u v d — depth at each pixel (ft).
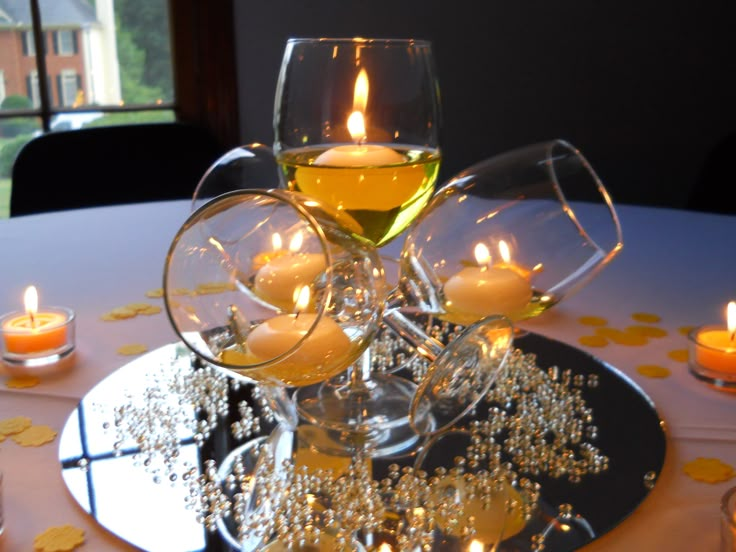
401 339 1.38
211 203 0.87
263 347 0.89
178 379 1.23
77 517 0.91
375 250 1.00
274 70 3.79
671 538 0.88
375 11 3.74
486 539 0.86
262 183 1.61
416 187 1.19
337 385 1.20
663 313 1.54
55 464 1.01
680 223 2.09
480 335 0.99
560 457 1.02
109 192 2.77
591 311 1.56
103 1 3.56
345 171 1.12
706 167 2.68
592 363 1.31
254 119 3.85
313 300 0.94
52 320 1.37
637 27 3.63
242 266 1.00
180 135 2.84
